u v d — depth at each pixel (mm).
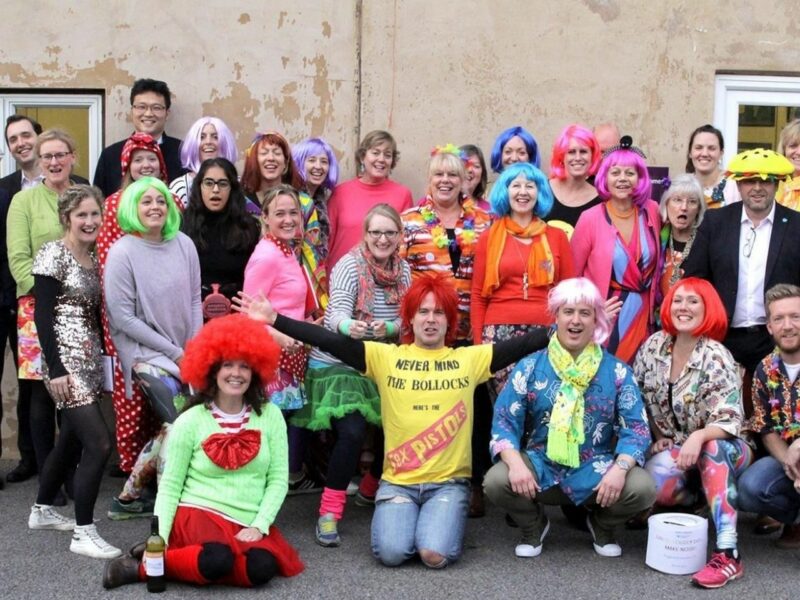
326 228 6055
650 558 4723
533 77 6648
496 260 5414
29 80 6629
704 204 5645
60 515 5227
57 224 5895
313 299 5613
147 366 5102
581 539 5195
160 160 5910
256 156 5883
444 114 6645
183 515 4488
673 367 5035
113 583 4422
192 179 5891
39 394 5637
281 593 4387
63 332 4969
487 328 5461
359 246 5305
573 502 4840
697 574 4508
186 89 6609
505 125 6660
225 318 4613
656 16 6641
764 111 6805
